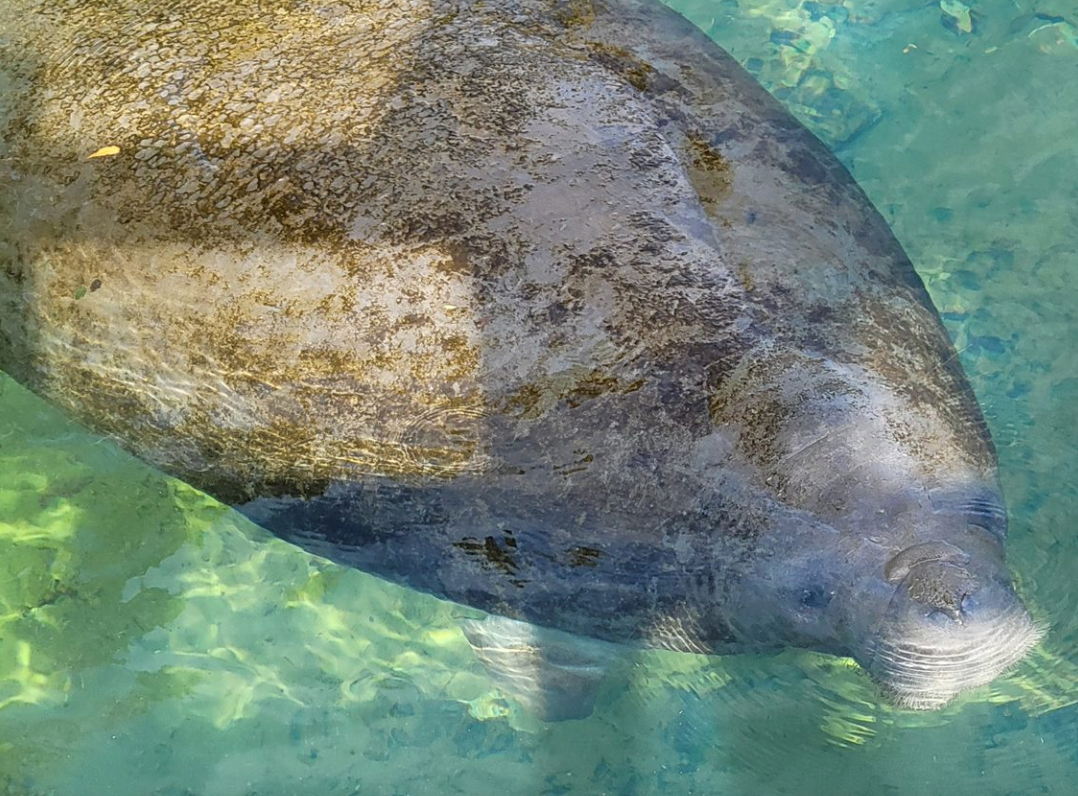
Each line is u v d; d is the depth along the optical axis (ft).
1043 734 6.05
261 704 6.72
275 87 6.16
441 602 6.90
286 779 6.48
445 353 5.57
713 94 6.47
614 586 5.78
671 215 5.72
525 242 5.57
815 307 5.62
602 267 5.53
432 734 6.59
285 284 5.74
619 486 5.49
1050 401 6.83
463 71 6.14
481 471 5.69
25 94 6.57
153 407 6.31
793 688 6.33
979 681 5.17
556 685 6.46
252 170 5.92
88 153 6.24
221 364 5.97
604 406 5.45
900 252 6.49
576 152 5.85
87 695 6.77
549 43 6.40
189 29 6.55
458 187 5.70
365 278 5.63
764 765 6.22
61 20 6.78
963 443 5.55
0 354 6.68
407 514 5.98
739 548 5.38
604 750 6.47
